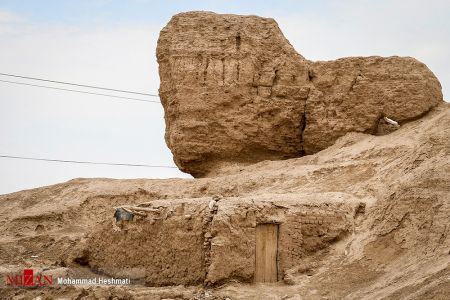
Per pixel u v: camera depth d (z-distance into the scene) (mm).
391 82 28438
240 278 19984
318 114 29328
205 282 19984
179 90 30219
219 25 30844
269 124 29891
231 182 27516
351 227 20922
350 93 28953
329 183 24562
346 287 18469
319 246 20766
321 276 19438
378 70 28734
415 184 19641
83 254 24641
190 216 21234
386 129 29156
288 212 20859
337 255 20250
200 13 31375
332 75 29469
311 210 21000
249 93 29984
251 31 30625
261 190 25938
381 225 19906
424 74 28375
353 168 24906
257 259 20406
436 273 16281
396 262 18578
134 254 22484
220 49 30297
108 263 23469
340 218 21016
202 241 20781
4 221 34219
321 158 27547
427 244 18219
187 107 30062
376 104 28516
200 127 30000
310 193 23188
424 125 27000
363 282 18422
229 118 29844
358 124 28672
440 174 19422
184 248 21062
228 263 19891
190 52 30359
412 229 18922
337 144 28438
